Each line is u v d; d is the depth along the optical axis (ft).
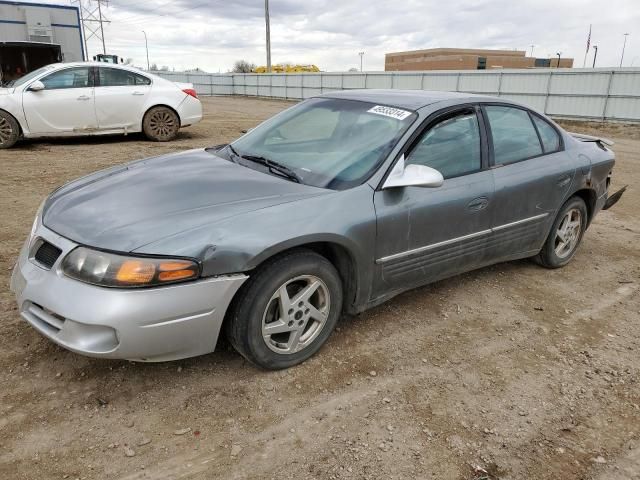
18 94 31.12
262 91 131.54
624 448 8.43
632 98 65.62
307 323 10.12
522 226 13.47
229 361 10.05
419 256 11.27
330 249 10.32
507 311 12.85
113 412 8.57
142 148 33.35
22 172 25.34
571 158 14.65
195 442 8.04
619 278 15.39
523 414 9.11
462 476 7.68
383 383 9.71
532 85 76.28
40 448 7.76
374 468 7.73
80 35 73.05
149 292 8.06
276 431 8.36
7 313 11.33
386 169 10.55
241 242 8.63
